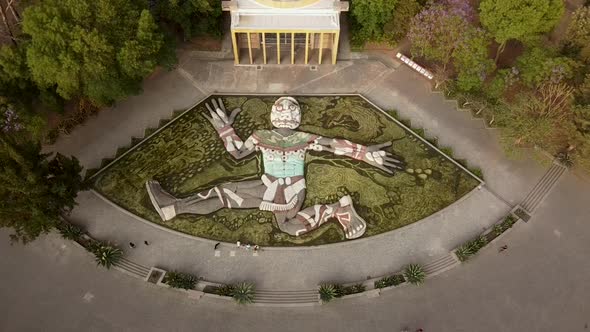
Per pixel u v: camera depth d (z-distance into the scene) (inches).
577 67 2534.5
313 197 2522.1
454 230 2442.2
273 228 2425.0
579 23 2573.8
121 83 2554.1
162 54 2714.1
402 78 2965.1
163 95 2878.9
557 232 2443.4
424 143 2711.6
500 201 2532.0
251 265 2342.5
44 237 2410.2
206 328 2188.7
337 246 2388.0
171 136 2721.5
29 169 2064.5
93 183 2549.2
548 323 2208.4
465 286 2297.0
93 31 2322.8
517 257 2373.3
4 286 2282.2
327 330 2188.7
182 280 2261.3
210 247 2388.0
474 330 2187.5
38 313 2217.0
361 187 2554.1
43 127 2463.1
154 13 2834.6
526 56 2650.1
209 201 2470.5
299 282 2298.2
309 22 2755.9
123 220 2453.2
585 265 2354.8
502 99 2822.3
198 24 2957.7
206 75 2967.5
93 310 2228.1
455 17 2571.4
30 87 2568.9
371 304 2250.2
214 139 2714.1
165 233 2421.3
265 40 3051.2
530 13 2466.8
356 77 2967.5
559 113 2469.2
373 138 2726.4
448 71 2977.4
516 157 2578.7
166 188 2546.8
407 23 2844.5
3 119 2329.0
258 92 2901.1
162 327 2188.7
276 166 2571.4
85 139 2709.2
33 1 2792.8
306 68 3002.0
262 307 2242.9
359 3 2819.9
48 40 2325.3
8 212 2105.1
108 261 2297.0
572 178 2610.7
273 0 2699.3
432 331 2183.8
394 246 2395.4
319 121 2783.0
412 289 2285.9
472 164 2650.1
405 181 2576.3
